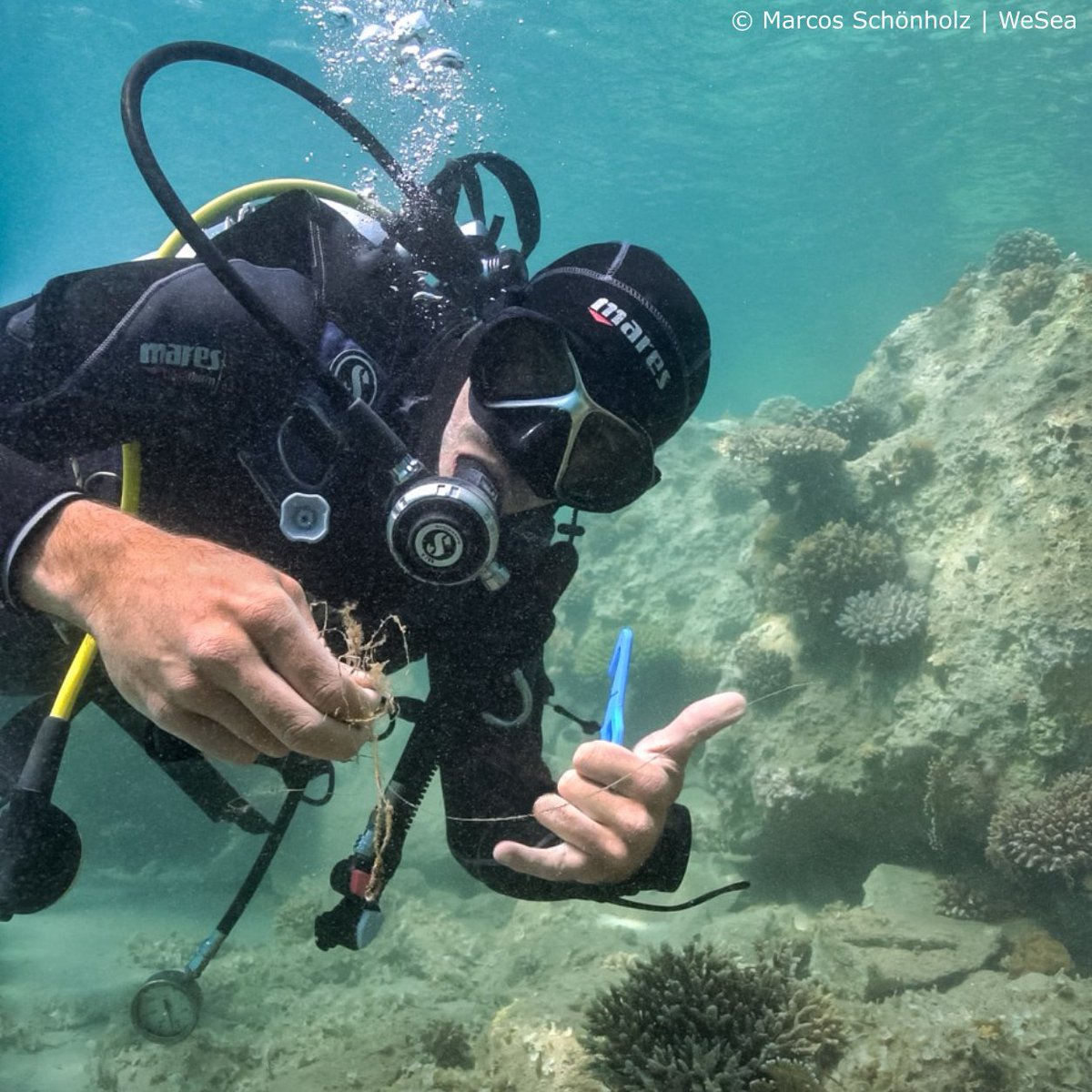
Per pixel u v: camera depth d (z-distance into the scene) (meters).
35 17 8.97
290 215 0.79
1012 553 2.31
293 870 3.43
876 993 1.72
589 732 0.85
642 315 0.75
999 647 2.20
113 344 0.66
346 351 0.73
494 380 0.71
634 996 1.18
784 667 2.61
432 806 3.51
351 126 0.80
